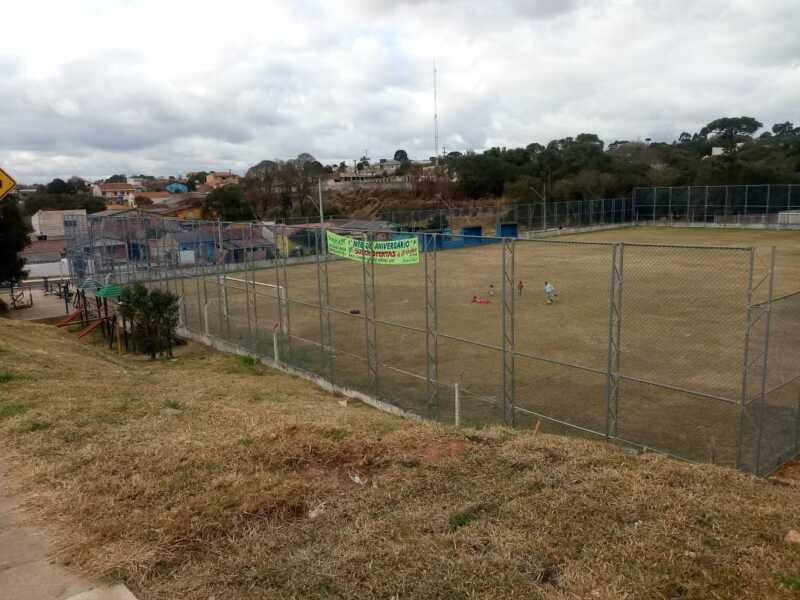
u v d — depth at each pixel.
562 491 5.34
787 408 11.45
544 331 19.08
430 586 3.91
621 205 61.16
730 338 16.80
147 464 6.06
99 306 26.97
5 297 36.75
